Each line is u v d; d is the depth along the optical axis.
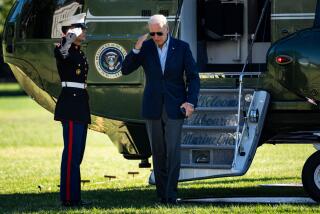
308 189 35.91
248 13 42.38
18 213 33.88
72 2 40.62
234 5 42.31
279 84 37.62
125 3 40.28
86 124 35.31
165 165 35.31
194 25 41.62
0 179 48.12
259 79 38.03
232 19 42.38
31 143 74.75
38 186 43.59
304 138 39.56
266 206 34.62
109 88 40.50
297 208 33.88
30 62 40.88
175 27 40.09
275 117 38.25
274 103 37.69
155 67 34.53
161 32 34.12
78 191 35.53
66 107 34.94
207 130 36.91
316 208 33.88
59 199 38.50
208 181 47.31
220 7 42.47
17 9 41.25
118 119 40.62
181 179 36.09
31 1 40.94
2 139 78.75
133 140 41.88
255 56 42.47
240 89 36.97
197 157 36.62
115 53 40.34
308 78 37.09
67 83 35.06
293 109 37.59
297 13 38.91
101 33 40.44
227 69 42.88
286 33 38.97
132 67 34.91
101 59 40.44
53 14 40.62
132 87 40.38
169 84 34.50
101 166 56.06
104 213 33.16
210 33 42.53
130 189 43.19
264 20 42.00
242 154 35.91
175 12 40.25
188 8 40.81
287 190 42.75
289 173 51.41
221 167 35.66
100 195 40.19
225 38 42.53
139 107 40.44
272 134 39.06
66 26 36.56
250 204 35.56
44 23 40.69
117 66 40.34
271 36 39.19
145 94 34.84
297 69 37.19
